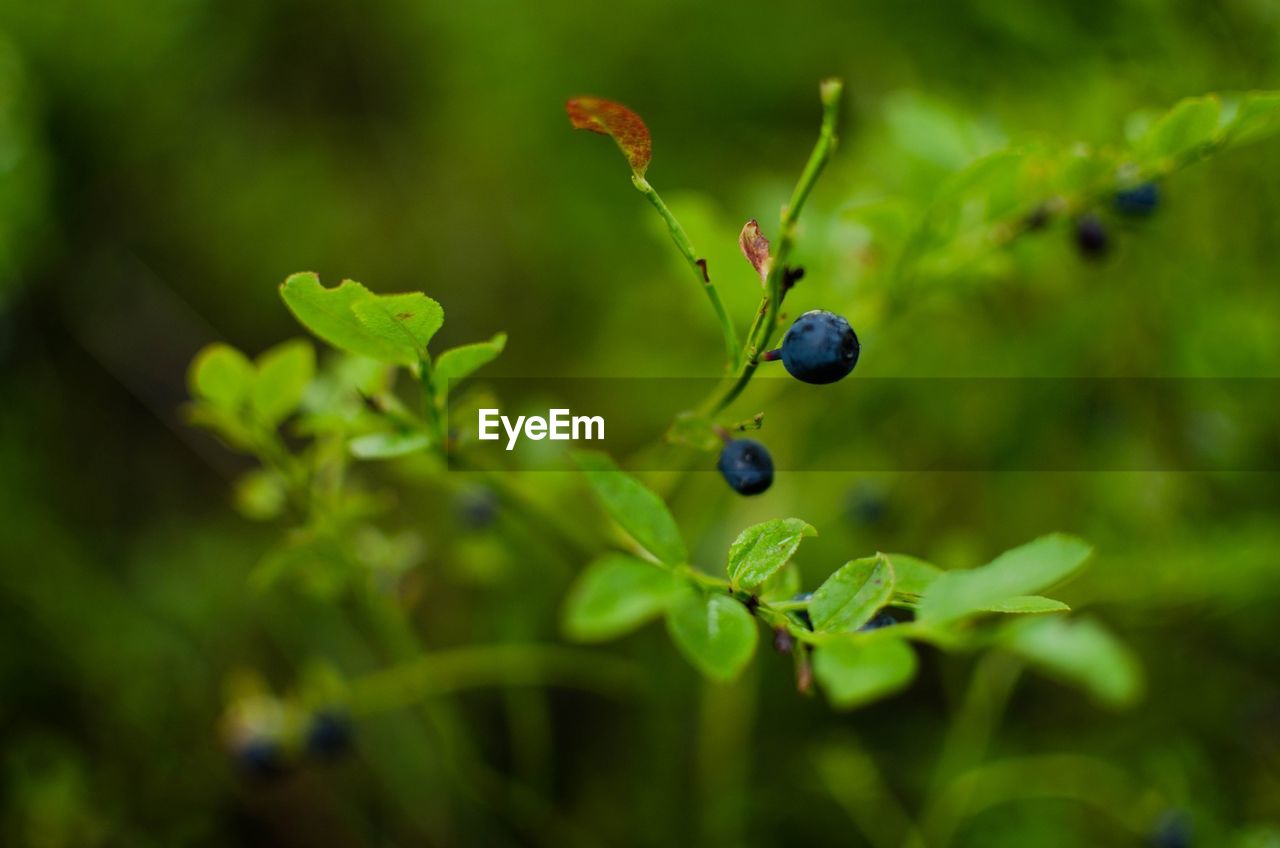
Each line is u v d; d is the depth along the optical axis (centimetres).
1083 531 39
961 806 37
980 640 32
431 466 33
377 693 40
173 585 55
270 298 67
